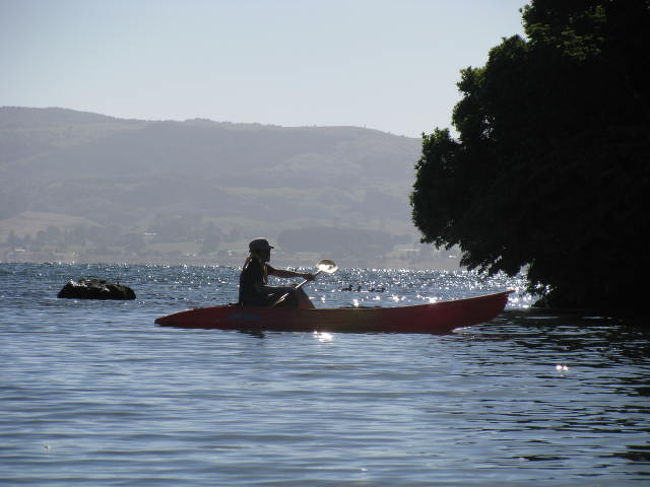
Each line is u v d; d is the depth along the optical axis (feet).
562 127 316.40
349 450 69.92
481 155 357.00
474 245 341.41
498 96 332.80
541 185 293.02
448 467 64.64
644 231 291.79
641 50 325.83
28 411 85.66
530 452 69.77
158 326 197.26
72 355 137.59
